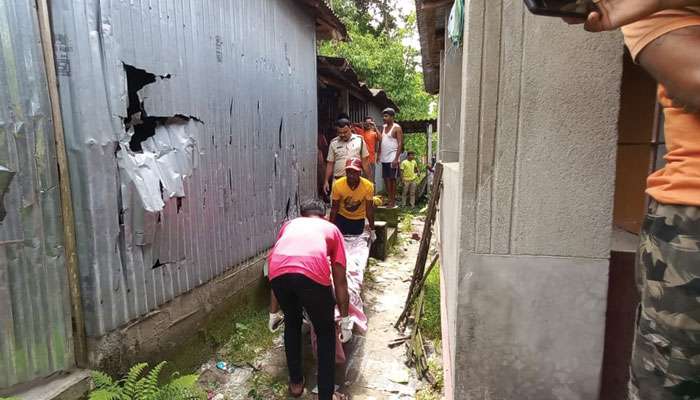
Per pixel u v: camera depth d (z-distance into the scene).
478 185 1.73
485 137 1.70
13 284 1.98
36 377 2.10
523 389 1.80
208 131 3.29
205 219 3.26
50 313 2.14
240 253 3.82
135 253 2.57
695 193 0.96
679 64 0.90
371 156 8.27
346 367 3.25
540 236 1.72
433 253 6.36
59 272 2.17
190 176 3.06
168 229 2.82
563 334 1.75
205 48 3.23
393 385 3.01
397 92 15.18
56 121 2.13
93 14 2.27
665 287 1.01
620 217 2.09
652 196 1.08
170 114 2.85
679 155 1.02
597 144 1.65
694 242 0.96
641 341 1.11
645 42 0.95
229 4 3.57
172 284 2.90
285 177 4.84
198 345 3.20
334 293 3.06
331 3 14.85
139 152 2.64
